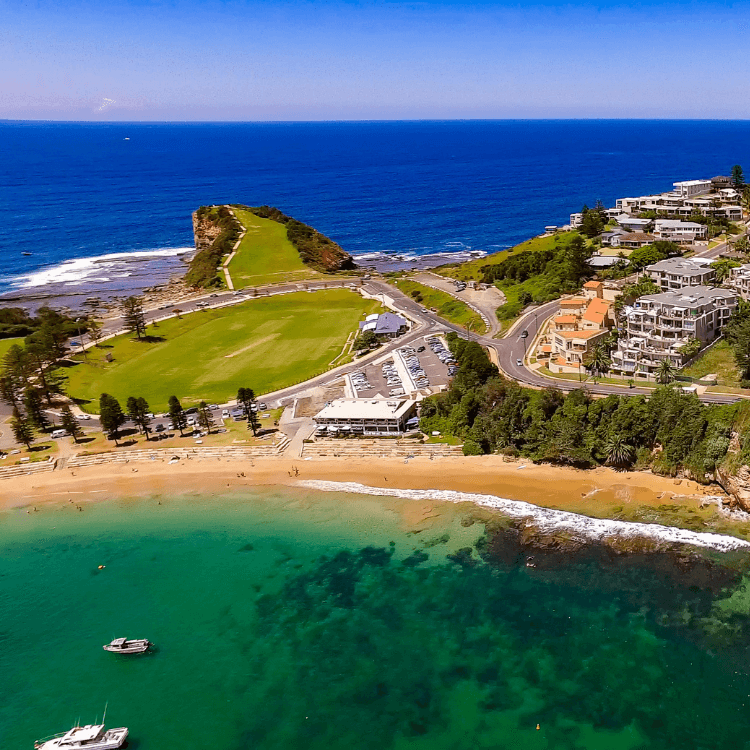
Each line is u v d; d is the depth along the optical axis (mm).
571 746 80750
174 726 87812
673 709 84250
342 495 137500
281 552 121250
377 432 158250
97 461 159750
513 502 128250
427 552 117250
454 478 138875
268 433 164375
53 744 85000
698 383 147875
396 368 190375
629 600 101375
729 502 119812
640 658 91625
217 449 159375
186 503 140250
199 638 102438
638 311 162750
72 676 96688
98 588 115250
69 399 196500
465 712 86625
